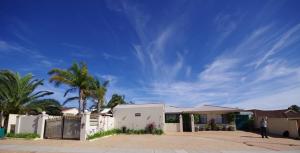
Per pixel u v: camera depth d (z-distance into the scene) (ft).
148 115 86.69
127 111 88.99
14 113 73.72
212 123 99.04
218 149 41.83
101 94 89.15
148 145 46.91
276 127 76.18
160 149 41.27
